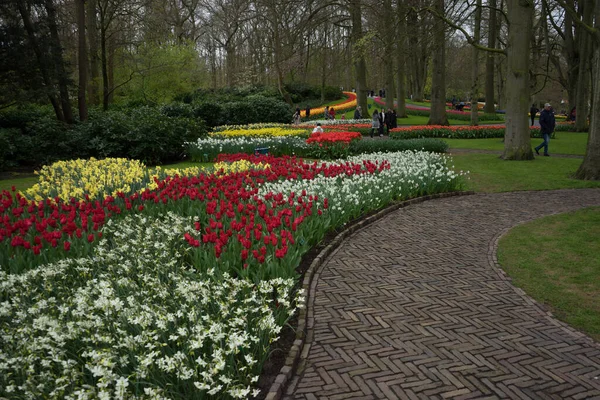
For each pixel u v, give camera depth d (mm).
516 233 7730
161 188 8273
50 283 4375
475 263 6328
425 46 18188
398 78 38281
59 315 3770
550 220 8508
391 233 7758
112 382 3111
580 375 3701
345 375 3717
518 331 4426
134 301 3947
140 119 17016
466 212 9266
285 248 5016
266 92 45875
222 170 10633
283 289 4406
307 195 7938
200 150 16391
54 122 17109
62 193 8125
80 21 21906
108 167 11086
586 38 26906
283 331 4414
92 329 3574
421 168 11305
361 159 12969
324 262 6336
